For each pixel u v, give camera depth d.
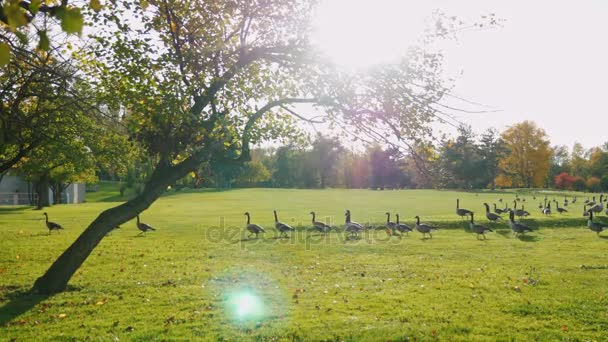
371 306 12.16
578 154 138.25
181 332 9.96
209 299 12.80
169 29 14.37
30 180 60.00
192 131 13.03
